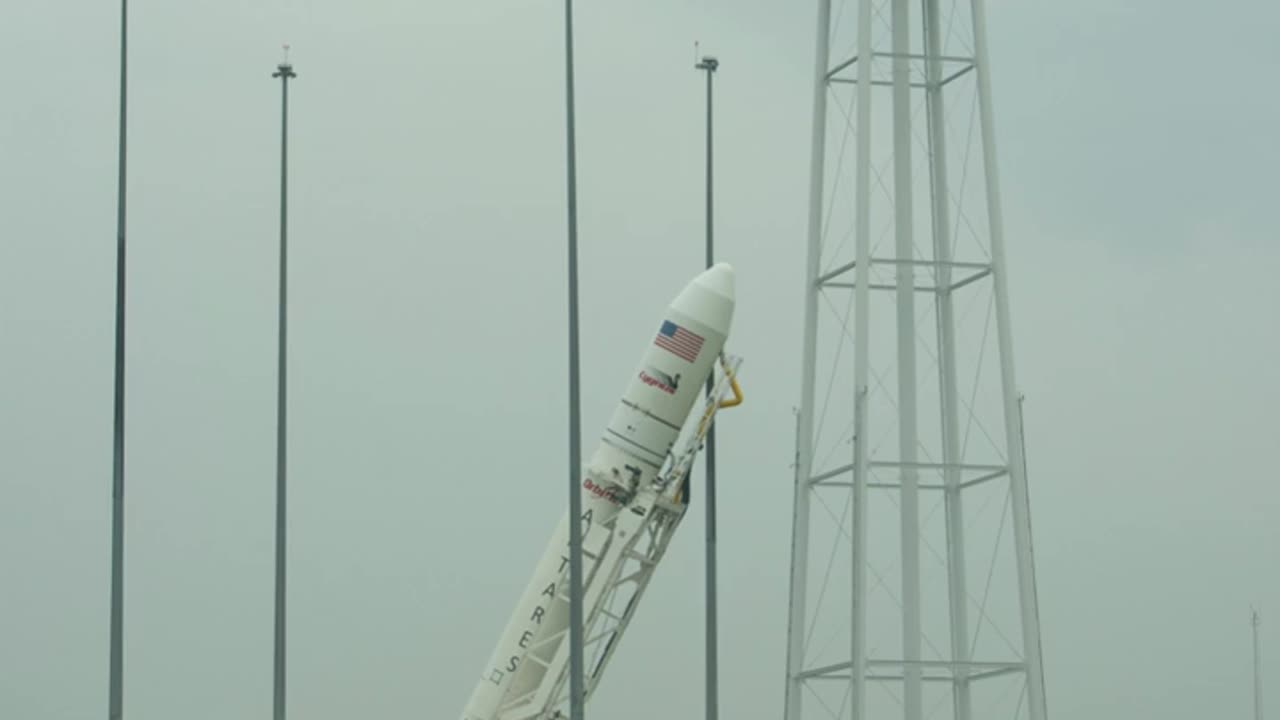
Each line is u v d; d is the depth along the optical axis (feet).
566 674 296.10
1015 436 289.33
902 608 293.02
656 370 295.28
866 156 286.87
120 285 298.76
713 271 298.15
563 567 297.33
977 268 295.07
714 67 315.99
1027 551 287.07
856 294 284.61
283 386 323.57
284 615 314.14
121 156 302.04
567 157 263.29
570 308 257.96
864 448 280.72
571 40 267.59
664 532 299.17
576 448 254.68
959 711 297.53
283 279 328.90
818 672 287.89
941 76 310.45
